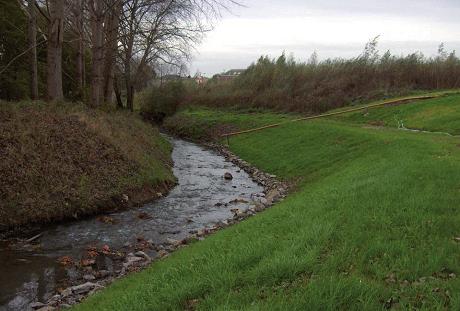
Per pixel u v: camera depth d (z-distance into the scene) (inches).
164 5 1115.9
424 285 191.8
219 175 820.6
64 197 488.1
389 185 354.9
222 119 1477.6
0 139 502.9
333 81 1498.5
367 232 256.4
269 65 1791.3
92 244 411.2
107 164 584.7
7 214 442.9
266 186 720.3
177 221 498.0
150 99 1909.4
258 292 199.5
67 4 852.6
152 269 299.3
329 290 185.9
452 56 1380.4
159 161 796.6
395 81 1392.7
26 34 962.7
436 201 303.6
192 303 204.2
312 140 892.0
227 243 296.5
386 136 747.4
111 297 251.9
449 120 852.6
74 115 636.1
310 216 310.0
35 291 310.5
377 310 173.5
